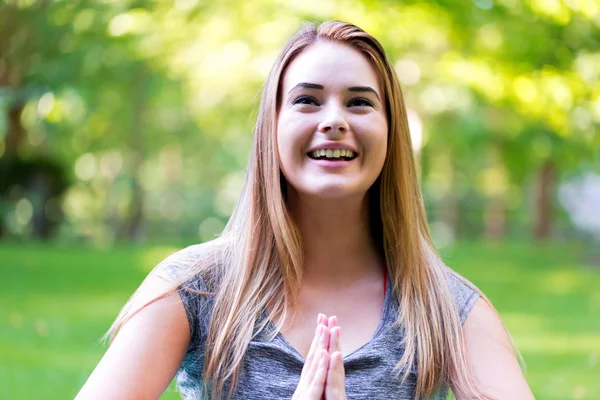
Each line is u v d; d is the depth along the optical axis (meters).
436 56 10.20
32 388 5.34
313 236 2.21
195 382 2.16
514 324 8.63
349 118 2.12
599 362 6.47
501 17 8.87
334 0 8.95
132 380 1.99
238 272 2.12
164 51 10.91
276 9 9.70
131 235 21.44
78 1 10.50
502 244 23.27
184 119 23.25
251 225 2.17
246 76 11.26
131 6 10.08
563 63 8.96
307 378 1.94
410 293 2.15
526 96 9.14
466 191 29.36
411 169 2.28
